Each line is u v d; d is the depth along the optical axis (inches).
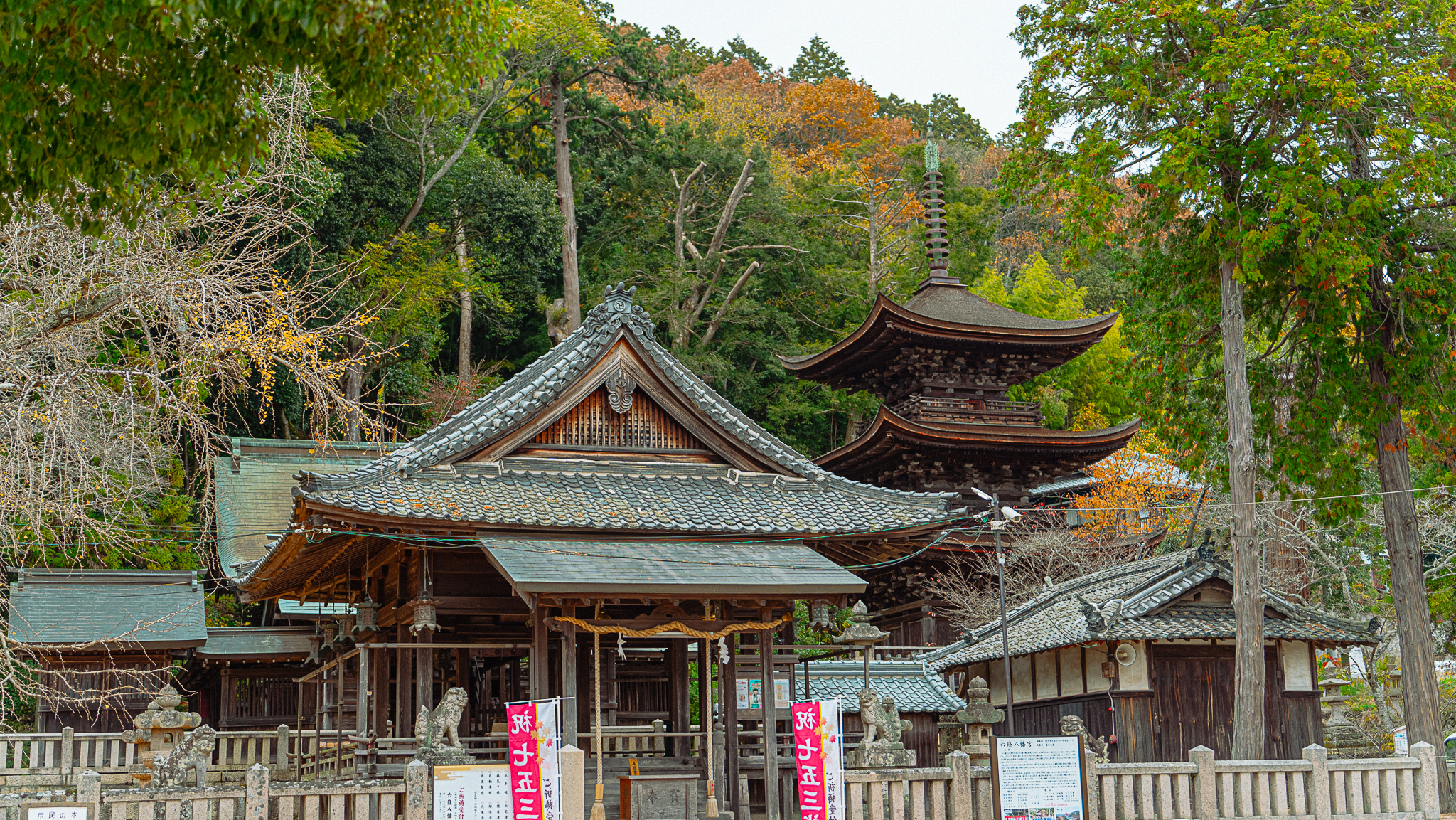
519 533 588.7
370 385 1488.7
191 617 959.6
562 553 569.3
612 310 671.8
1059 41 836.6
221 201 577.0
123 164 330.3
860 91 2847.0
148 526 1093.1
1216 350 910.4
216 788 452.8
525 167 1919.3
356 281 1444.4
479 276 1625.2
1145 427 1460.4
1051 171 863.7
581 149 1919.3
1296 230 786.2
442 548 609.0
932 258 1740.9
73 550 944.9
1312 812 531.8
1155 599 791.1
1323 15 741.3
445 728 513.0
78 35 287.4
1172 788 518.9
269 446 1298.0
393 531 573.0
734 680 632.4
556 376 642.8
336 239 1425.9
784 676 680.4
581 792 469.7
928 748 809.5
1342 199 763.4
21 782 742.5
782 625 653.9
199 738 518.6
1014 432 1460.4
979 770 509.4
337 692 776.9
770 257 1913.1
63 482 553.0
